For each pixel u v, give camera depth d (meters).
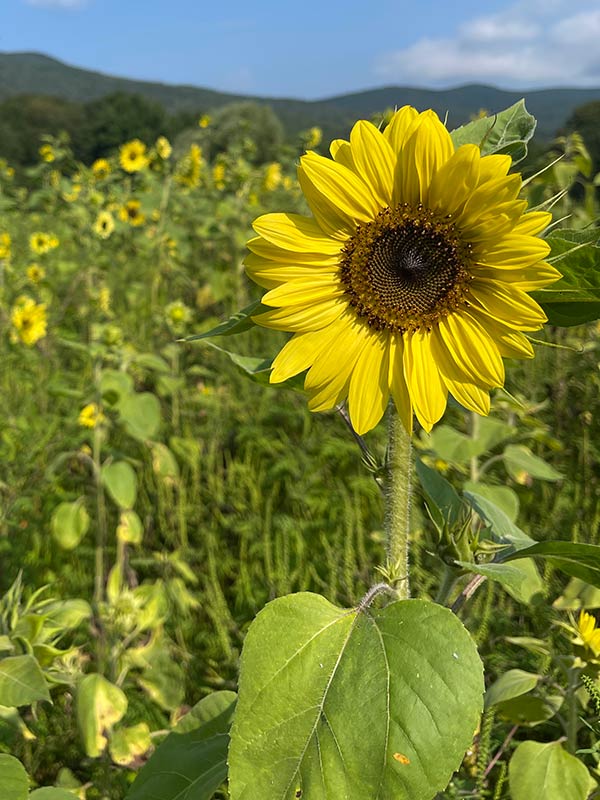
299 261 0.34
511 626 0.63
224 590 0.84
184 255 1.79
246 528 0.86
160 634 0.65
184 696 0.65
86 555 0.88
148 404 0.82
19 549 0.86
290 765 0.27
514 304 0.32
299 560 0.76
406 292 0.34
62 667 0.58
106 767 0.54
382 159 0.33
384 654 0.28
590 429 0.97
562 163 0.89
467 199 0.32
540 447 0.93
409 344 0.34
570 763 0.43
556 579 0.66
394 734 0.27
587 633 0.45
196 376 1.34
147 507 0.92
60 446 1.01
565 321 0.34
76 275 1.60
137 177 2.01
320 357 0.34
